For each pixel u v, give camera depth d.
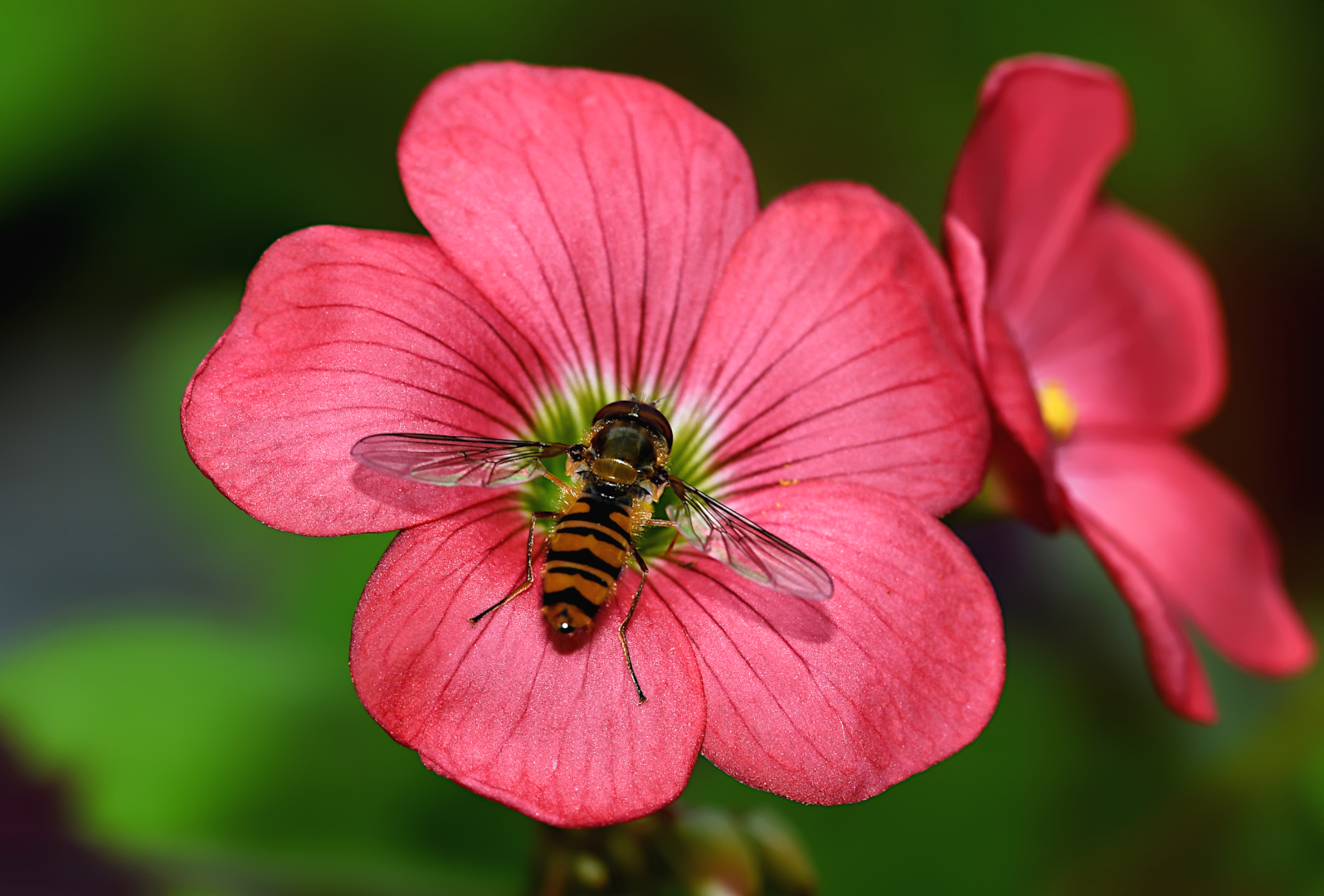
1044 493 0.18
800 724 0.17
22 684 0.20
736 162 0.18
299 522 0.17
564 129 0.17
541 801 0.16
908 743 0.17
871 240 0.17
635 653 0.17
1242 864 0.20
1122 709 0.21
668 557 0.17
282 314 0.17
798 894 0.18
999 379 0.18
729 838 0.18
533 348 0.17
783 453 0.17
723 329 0.18
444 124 0.17
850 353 0.17
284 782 0.20
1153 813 0.21
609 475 0.17
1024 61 0.18
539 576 0.17
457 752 0.16
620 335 0.18
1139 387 0.20
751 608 0.17
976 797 0.21
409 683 0.17
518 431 0.17
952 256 0.18
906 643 0.17
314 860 0.20
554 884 0.18
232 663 0.20
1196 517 0.20
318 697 0.20
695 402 0.18
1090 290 0.20
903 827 0.21
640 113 0.18
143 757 0.20
